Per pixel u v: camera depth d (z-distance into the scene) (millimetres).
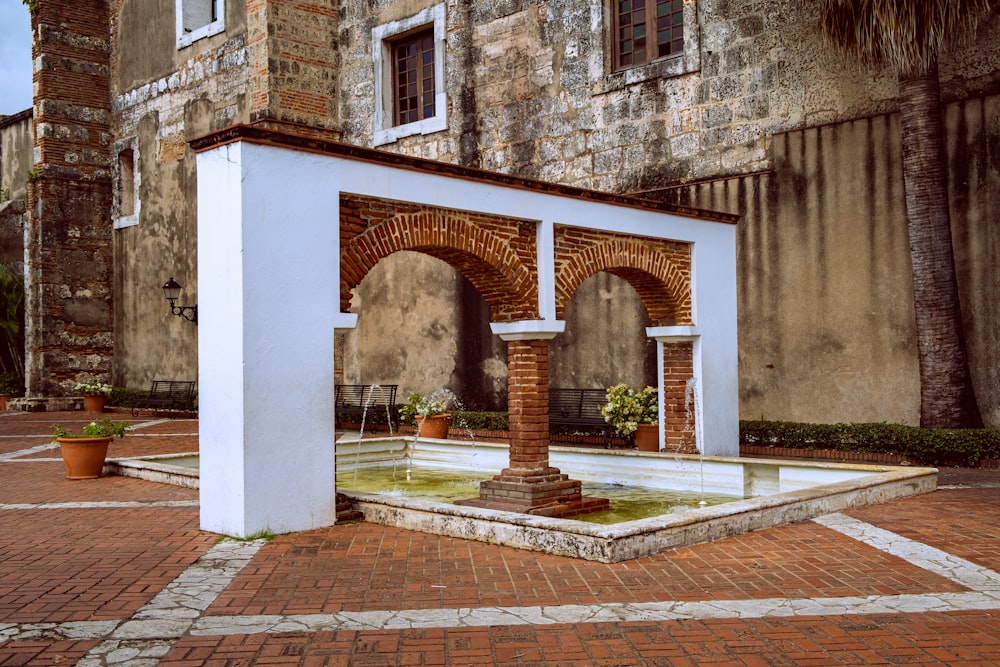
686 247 11047
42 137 22547
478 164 17297
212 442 7156
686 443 11109
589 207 9398
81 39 23078
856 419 12336
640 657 4277
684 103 14383
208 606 5121
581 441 14047
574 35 15867
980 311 11359
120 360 23203
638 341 14672
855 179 12406
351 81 19469
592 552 6066
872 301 12219
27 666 4176
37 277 22641
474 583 5570
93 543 6805
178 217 21281
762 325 13297
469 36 17438
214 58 20172
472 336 17172
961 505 8094
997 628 4652
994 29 11312
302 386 7230
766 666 4152
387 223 7793
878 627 4680
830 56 12703
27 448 13906
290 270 7148
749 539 6734
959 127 11570
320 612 4992
